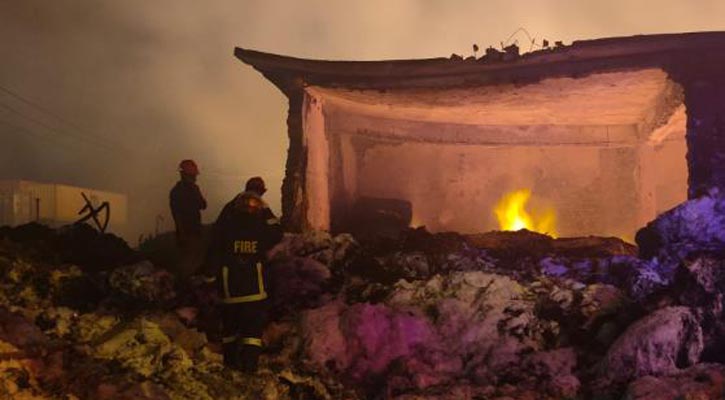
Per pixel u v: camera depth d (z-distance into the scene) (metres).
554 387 5.96
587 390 5.95
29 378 4.69
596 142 14.80
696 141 9.88
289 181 12.01
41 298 6.81
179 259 9.25
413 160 14.59
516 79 11.19
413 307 7.35
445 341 6.97
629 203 14.64
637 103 12.88
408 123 14.55
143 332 5.88
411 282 8.39
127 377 5.14
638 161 14.67
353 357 6.73
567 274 9.16
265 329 6.98
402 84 11.73
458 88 11.70
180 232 8.76
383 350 6.71
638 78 11.12
